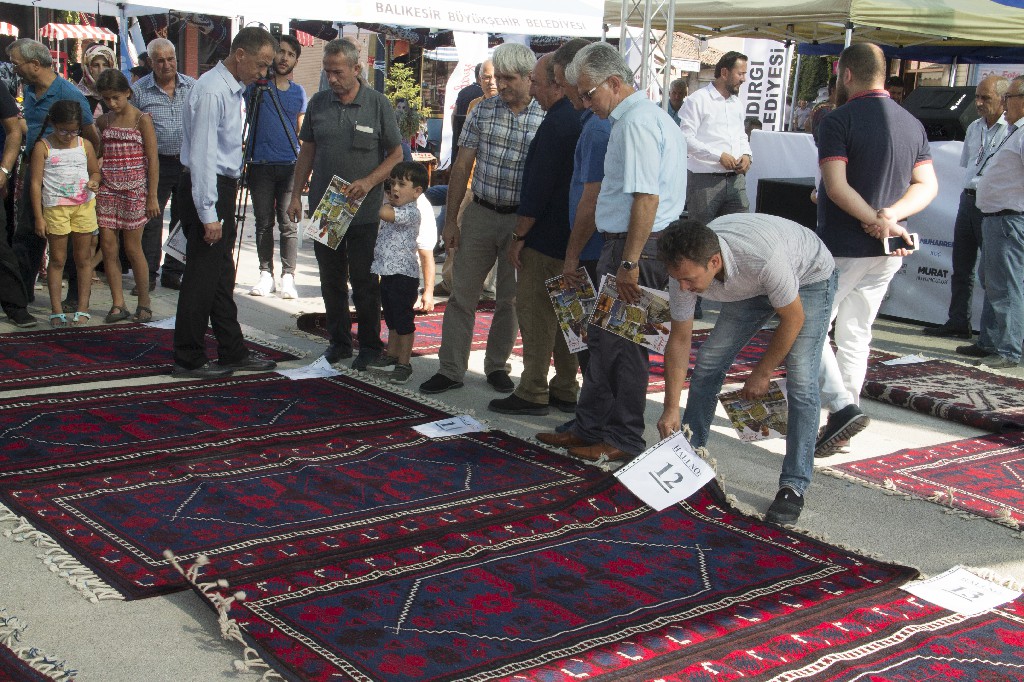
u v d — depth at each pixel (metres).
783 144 9.46
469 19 8.86
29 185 7.18
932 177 4.96
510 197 5.62
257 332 7.17
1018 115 7.02
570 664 3.01
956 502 4.59
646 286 4.50
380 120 6.03
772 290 3.83
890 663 3.12
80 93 7.27
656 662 3.04
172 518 3.95
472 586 3.50
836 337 5.32
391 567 3.61
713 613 3.39
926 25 8.81
